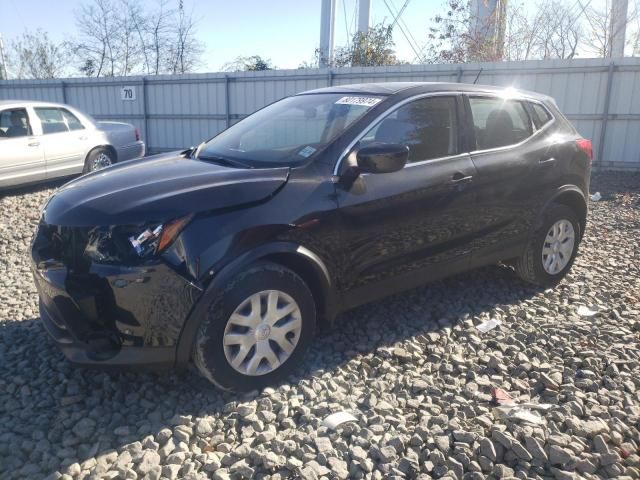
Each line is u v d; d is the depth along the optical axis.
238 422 2.98
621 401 3.14
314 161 3.49
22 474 2.61
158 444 2.81
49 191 9.88
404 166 3.78
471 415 3.02
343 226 3.46
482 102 4.41
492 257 4.48
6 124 9.25
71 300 3.05
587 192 5.16
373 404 3.12
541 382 3.36
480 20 18.02
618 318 4.27
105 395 3.25
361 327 4.13
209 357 3.03
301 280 3.31
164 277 2.91
